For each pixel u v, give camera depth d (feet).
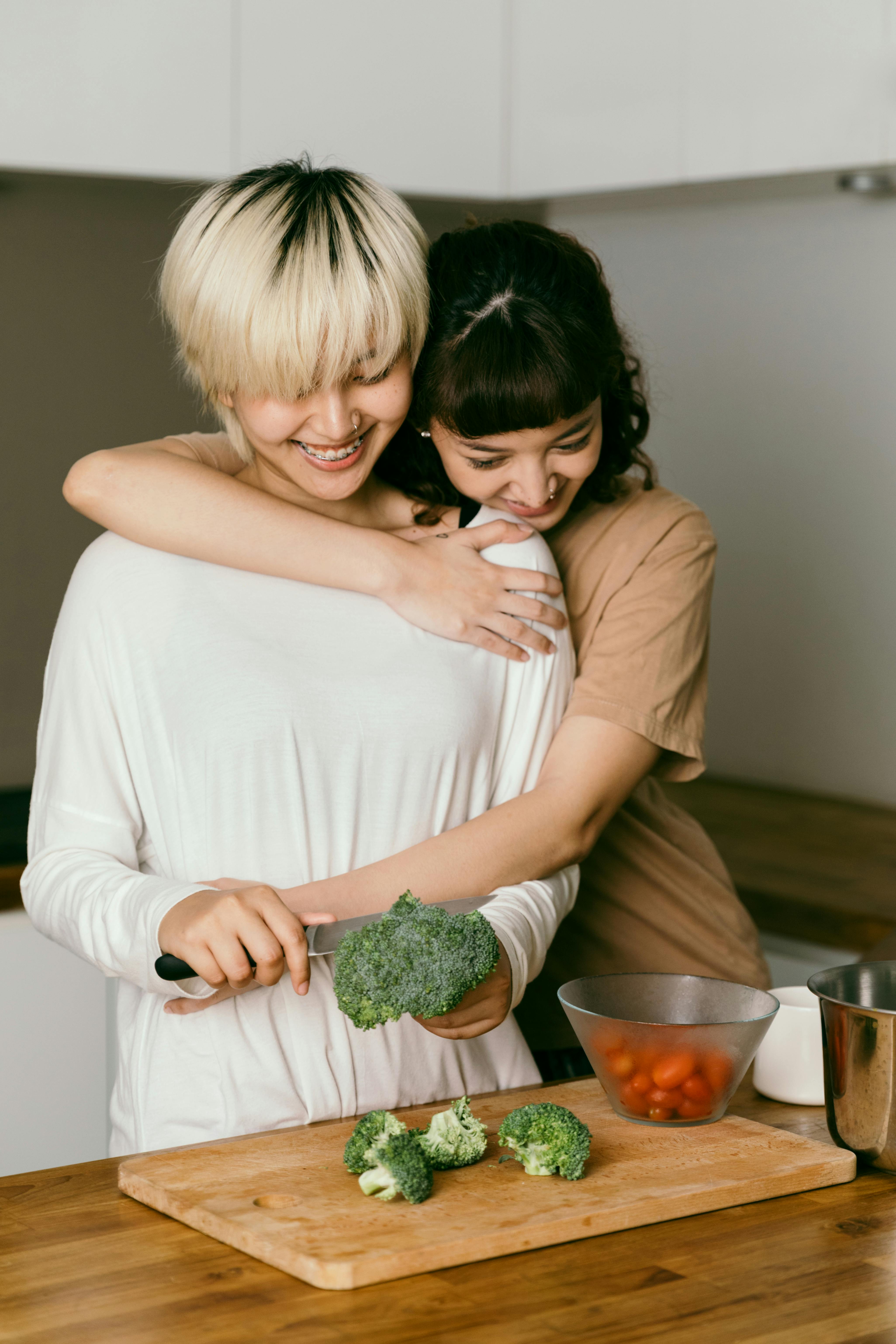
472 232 4.22
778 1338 2.66
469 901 3.83
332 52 7.23
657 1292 2.82
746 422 8.98
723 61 6.94
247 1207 3.06
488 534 4.30
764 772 9.18
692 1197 3.15
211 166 7.00
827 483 8.61
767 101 6.79
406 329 3.78
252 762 3.81
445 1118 3.26
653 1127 3.54
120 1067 4.17
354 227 3.65
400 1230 2.94
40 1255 2.95
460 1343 2.62
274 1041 3.82
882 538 8.37
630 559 4.55
